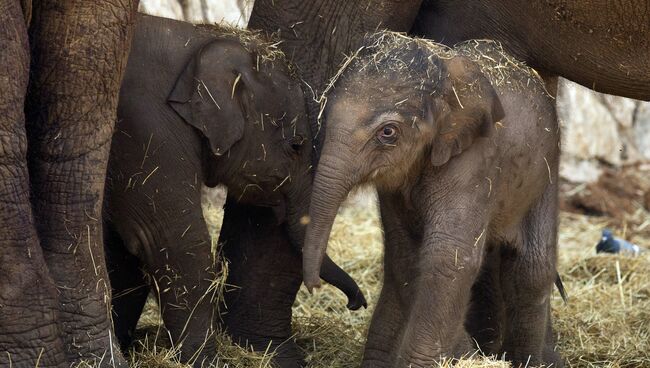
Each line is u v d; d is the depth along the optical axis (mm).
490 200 9875
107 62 9227
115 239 11141
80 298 9352
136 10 9375
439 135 9453
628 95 11523
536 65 11453
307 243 9062
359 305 11531
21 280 8891
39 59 9156
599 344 12148
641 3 10703
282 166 11242
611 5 10781
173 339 10812
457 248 9594
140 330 11742
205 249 10820
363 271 14719
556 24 11055
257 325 11578
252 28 11820
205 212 15203
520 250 10578
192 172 10805
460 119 9469
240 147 11039
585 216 18516
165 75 10789
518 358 10812
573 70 11359
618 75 11234
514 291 10688
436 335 9508
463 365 9383
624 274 14945
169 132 10703
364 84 9242
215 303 11227
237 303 11594
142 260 10875
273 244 11570
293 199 11367
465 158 9672
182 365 10414
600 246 15898
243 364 11094
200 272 10789
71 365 9242
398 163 9352
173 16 16234
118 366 9438
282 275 11609
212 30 11375
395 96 9219
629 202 19109
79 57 9141
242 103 10930
